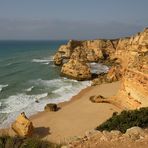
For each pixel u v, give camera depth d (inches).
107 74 2417.6
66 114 1486.2
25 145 449.1
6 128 1254.9
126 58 2338.8
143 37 1961.1
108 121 708.0
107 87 2075.5
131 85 1360.7
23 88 2190.0
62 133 1212.5
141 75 1274.6
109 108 1519.4
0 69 3201.3
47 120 1401.3
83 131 1211.2
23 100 1809.8
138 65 1323.8
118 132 478.9
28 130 1146.7
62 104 1715.1
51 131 1244.5
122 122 673.0
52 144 470.6
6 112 1541.6
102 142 445.7
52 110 1556.3
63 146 447.2
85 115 1445.6
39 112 1549.0
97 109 1528.1
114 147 426.6
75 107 1614.2
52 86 2274.9
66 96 1926.7
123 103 1450.5
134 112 719.7
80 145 442.0
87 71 2524.6
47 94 1984.5
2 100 1800.0
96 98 1696.6
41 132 1234.0
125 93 1439.5
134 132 473.1
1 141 457.4
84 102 1708.9
